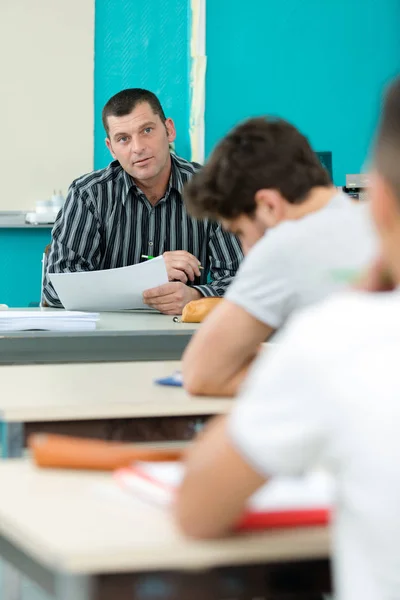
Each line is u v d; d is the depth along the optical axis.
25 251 5.23
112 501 0.98
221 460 0.78
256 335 1.60
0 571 1.95
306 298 1.54
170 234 3.67
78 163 5.18
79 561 0.80
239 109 5.40
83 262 3.58
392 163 0.69
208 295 3.15
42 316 2.47
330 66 5.46
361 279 0.81
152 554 0.82
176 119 5.32
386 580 0.70
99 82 5.22
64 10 5.14
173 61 5.29
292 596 0.91
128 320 2.85
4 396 1.58
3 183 5.12
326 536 0.87
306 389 0.71
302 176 1.56
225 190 1.57
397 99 0.70
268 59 5.40
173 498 0.93
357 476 0.70
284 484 0.98
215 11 5.33
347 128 5.51
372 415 0.68
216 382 1.62
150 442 1.58
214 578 0.87
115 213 3.64
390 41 5.51
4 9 5.09
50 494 1.00
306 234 1.53
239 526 0.88
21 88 5.12
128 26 5.24
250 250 1.65
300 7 5.41
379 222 0.72
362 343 0.70
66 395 1.60
